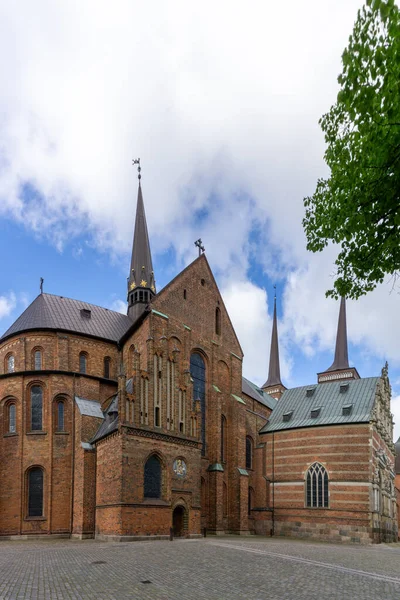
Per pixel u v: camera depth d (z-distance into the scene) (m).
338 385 61.19
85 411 45.06
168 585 17.17
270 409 70.62
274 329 111.31
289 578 19.00
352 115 10.63
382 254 12.52
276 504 57.56
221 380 55.38
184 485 41.88
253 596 15.51
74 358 51.09
